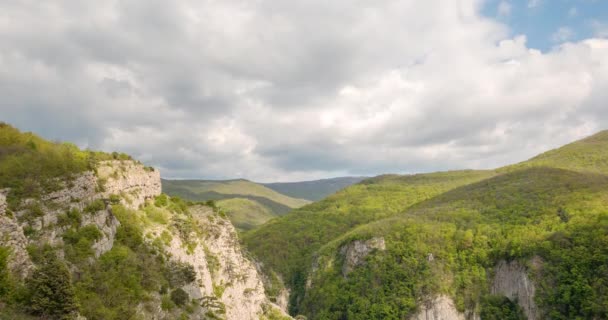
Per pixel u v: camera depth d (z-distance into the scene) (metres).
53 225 33.22
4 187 31.95
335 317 154.50
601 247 110.56
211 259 63.09
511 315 123.88
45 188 34.47
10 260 26.39
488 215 162.75
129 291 36.31
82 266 33.31
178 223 55.75
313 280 181.38
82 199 38.19
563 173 181.00
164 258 46.53
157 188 59.94
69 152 42.59
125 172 51.03
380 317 143.50
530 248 127.50
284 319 84.19
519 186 178.50
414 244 158.75
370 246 167.38
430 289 142.00
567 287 110.56
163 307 40.03
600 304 100.44
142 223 48.34
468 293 138.38
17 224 28.33
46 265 27.98
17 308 25.28
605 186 151.12
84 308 30.12
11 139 40.00
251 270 79.69
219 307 51.12
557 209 143.75
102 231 38.66
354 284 160.12
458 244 153.00
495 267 139.75
